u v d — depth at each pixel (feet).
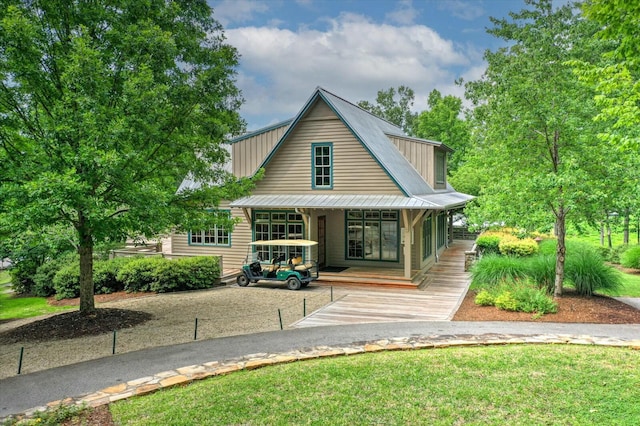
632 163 35.70
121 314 40.37
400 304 43.83
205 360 27.99
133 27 34.06
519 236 43.24
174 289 56.59
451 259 75.61
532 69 39.24
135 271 56.90
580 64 26.40
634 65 23.04
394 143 69.77
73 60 31.53
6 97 32.99
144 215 34.83
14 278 66.18
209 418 19.42
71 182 28.84
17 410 21.39
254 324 37.17
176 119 37.58
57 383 24.86
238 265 69.62
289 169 61.46
